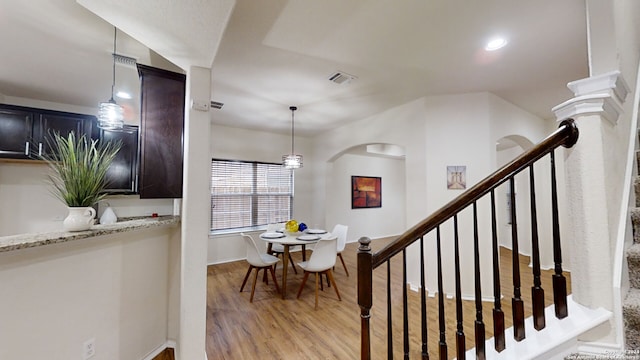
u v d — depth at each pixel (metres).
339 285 3.86
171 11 1.43
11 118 2.86
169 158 2.17
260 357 2.17
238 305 3.16
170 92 2.19
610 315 1.14
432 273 3.48
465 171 3.42
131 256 1.98
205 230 1.98
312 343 2.37
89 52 2.24
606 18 1.31
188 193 1.94
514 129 3.84
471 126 3.44
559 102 3.78
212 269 4.63
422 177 3.64
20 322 1.37
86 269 1.67
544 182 4.57
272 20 2.03
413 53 2.51
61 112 3.07
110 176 3.13
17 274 1.36
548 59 2.62
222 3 1.37
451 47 2.41
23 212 3.09
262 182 5.65
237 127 5.29
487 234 3.34
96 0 1.35
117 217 3.27
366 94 3.54
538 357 1.16
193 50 1.80
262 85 3.25
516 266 1.26
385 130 4.27
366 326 1.19
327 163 5.82
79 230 1.64
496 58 2.60
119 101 3.31
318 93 3.50
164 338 2.29
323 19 2.02
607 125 1.24
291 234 3.92
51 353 1.49
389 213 7.94
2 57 2.32
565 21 2.04
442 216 1.21
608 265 1.16
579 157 1.21
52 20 1.83
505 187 6.00
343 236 4.39
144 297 2.09
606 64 1.31
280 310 3.03
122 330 1.89
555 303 1.25
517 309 1.24
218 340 2.41
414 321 2.73
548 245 4.52
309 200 6.25
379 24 2.08
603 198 1.17
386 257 1.22
